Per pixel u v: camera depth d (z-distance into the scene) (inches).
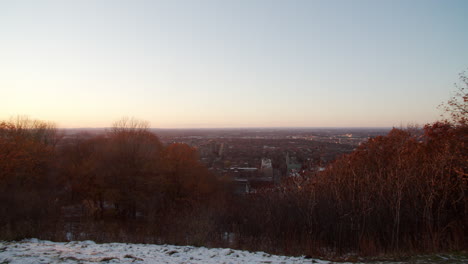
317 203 792.9
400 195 663.8
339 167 964.6
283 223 815.7
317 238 739.4
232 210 1037.8
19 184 1254.3
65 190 1801.2
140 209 1558.8
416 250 578.2
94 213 1549.0
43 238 681.0
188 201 1529.3
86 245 553.9
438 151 756.0
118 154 1520.7
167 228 892.6
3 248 458.6
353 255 597.0
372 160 995.9
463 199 657.6
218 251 533.6
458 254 504.4
